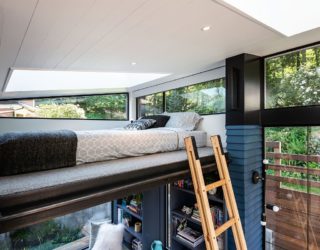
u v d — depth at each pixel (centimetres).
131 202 347
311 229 218
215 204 242
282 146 238
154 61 236
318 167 211
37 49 183
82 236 360
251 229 235
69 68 250
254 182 237
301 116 215
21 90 330
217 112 295
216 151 188
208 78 298
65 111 402
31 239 314
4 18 129
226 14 136
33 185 106
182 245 274
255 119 242
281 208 240
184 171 176
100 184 126
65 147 150
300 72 220
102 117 437
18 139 132
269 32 167
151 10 126
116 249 315
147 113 432
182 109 352
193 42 183
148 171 154
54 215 106
